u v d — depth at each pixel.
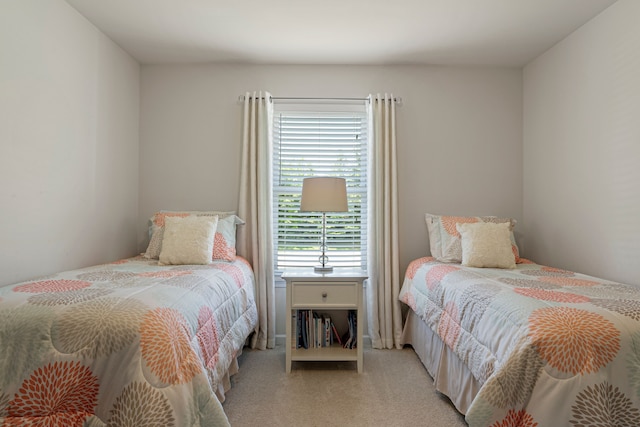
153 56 3.07
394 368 2.57
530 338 1.28
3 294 1.45
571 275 2.18
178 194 3.19
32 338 1.24
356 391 2.21
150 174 3.19
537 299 1.53
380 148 3.10
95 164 2.59
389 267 3.06
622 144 2.24
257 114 3.14
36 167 2.05
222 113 3.21
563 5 2.34
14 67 1.89
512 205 3.26
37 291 1.50
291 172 3.25
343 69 3.24
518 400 1.26
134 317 1.27
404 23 2.57
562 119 2.78
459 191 3.24
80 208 2.43
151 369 1.18
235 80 3.22
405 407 2.02
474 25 2.60
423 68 3.25
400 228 3.20
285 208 3.24
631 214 2.18
